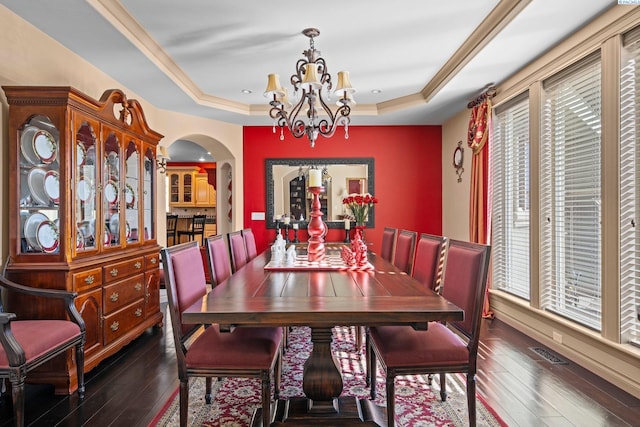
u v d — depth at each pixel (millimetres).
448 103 4289
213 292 1784
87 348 2441
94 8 2281
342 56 3240
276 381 2164
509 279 3734
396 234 3496
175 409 2066
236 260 3014
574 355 2703
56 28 2516
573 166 2807
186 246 2070
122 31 2580
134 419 1960
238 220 5277
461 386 2357
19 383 1743
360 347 2955
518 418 1958
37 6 2256
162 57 3172
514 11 2354
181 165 9805
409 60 3336
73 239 2328
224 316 1447
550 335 2990
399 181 5309
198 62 3359
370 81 3885
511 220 3734
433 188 5312
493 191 3955
